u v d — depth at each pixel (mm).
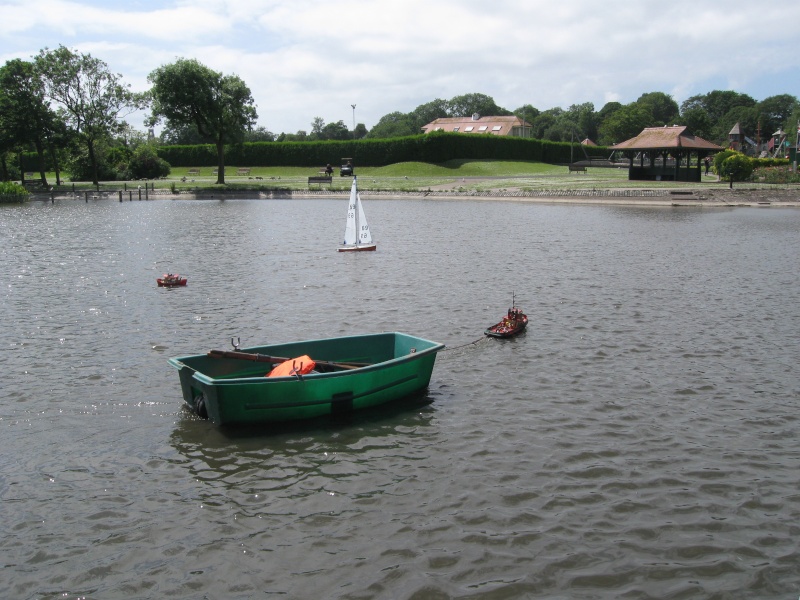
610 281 30234
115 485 12555
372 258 36750
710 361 19203
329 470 13102
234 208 71688
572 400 16359
